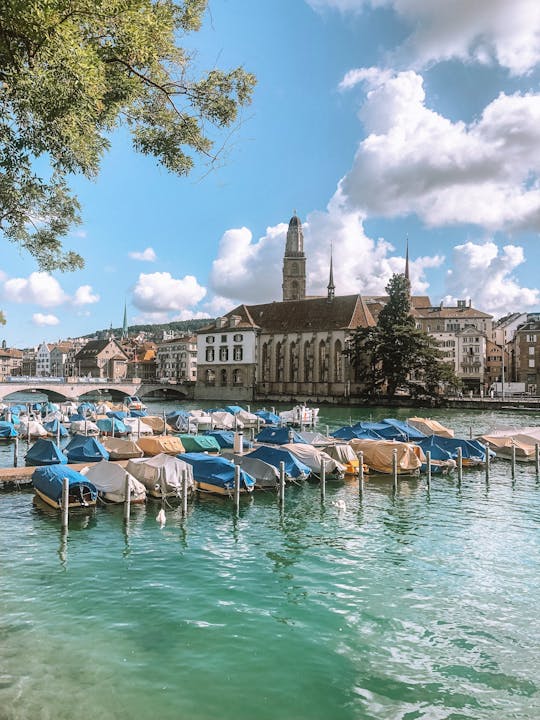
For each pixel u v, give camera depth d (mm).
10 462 40094
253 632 13539
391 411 97125
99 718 9875
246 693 10914
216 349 141000
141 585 16547
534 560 19250
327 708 10500
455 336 141125
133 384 130500
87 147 14492
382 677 11633
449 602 15531
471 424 71938
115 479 26594
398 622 14227
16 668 11562
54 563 18516
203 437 42188
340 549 20469
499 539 21906
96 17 11078
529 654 12656
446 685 11352
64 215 20922
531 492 31016
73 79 10664
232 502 27812
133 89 13867
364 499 29125
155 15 12547
